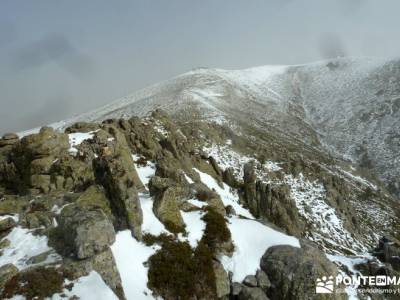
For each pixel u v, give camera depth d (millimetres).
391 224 52719
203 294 18562
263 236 22250
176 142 40406
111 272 16906
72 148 27719
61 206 21453
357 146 112625
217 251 20656
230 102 139625
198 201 24578
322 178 52344
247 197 35469
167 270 18359
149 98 139500
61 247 18062
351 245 39688
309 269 19453
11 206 21672
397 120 120375
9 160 28047
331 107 150375
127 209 20031
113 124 38562
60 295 15523
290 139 107562
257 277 19906
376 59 193500
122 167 22250
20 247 18531
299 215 41094
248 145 61656
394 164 96750
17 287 15742
